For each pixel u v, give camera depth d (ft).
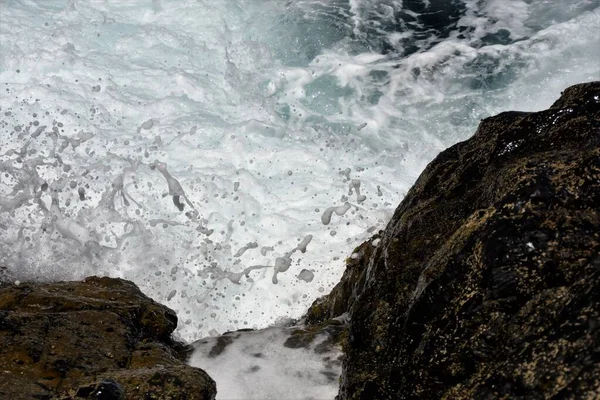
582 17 30.55
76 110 24.57
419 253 9.32
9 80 26.11
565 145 8.96
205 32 29.58
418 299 8.07
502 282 7.30
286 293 18.04
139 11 30.60
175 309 17.31
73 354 10.21
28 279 15.72
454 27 30.86
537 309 6.84
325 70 27.89
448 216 9.45
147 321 12.07
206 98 25.99
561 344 6.24
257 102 26.04
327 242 19.48
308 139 24.36
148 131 24.12
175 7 30.83
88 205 19.56
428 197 10.57
